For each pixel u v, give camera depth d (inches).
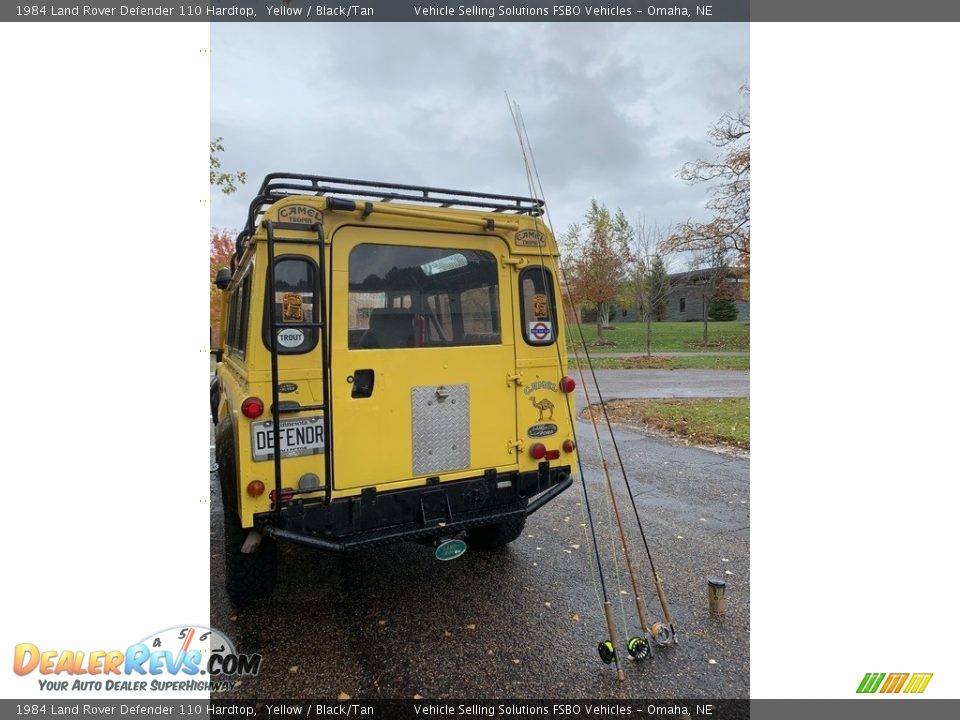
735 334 1159.6
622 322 1598.2
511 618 137.3
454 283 143.6
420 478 138.3
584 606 142.6
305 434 126.0
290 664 119.6
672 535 186.9
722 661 119.3
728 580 155.1
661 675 115.1
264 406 122.3
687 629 131.6
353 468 130.8
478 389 145.5
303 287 126.1
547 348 155.6
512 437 150.4
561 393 158.1
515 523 170.4
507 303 150.5
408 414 136.6
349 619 137.6
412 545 183.3
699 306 1674.5
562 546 180.2
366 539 128.6
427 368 138.7
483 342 147.3
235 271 192.7
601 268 1003.3
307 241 124.7
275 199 132.7
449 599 147.0
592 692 110.5
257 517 122.0
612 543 181.5
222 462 142.8
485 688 112.0
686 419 373.4
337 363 128.9
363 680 114.5
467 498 143.3
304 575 161.8
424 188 138.6
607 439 339.3
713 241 818.8
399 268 136.5
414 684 113.3
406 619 137.4
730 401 446.6
